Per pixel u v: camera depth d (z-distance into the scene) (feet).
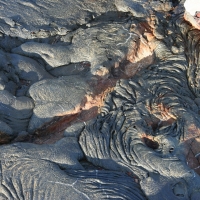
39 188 10.95
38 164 11.39
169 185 10.75
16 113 13.12
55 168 11.30
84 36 14.84
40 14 15.47
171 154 11.16
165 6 15.44
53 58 14.55
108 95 13.08
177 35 14.62
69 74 14.39
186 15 14.90
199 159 11.25
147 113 12.36
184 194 10.56
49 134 13.05
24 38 15.16
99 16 15.79
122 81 13.28
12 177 11.18
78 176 11.15
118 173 11.28
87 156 11.78
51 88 13.32
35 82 13.78
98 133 11.99
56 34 15.37
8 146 11.82
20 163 11.43
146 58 14.64
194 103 12.60
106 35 14.67
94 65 14.06
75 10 15.74
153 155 11.19
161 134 11.66
